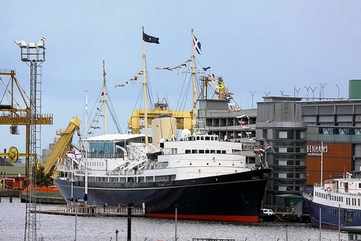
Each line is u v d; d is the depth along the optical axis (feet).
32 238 526.98
